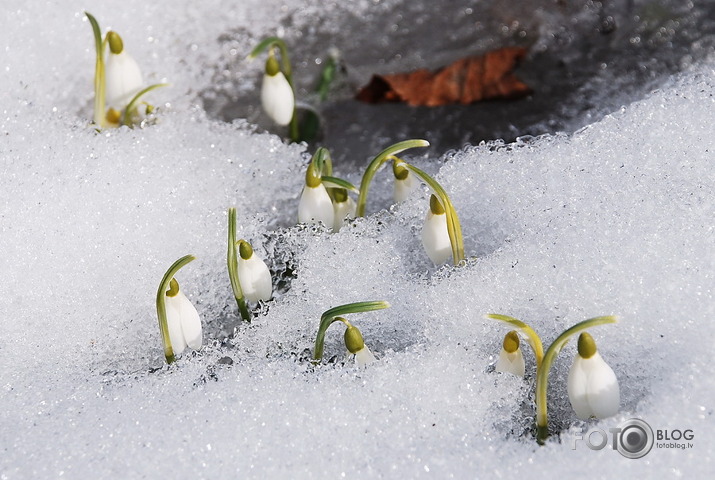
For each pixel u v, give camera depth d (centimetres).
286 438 67
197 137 77
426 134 81
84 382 70
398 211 73
